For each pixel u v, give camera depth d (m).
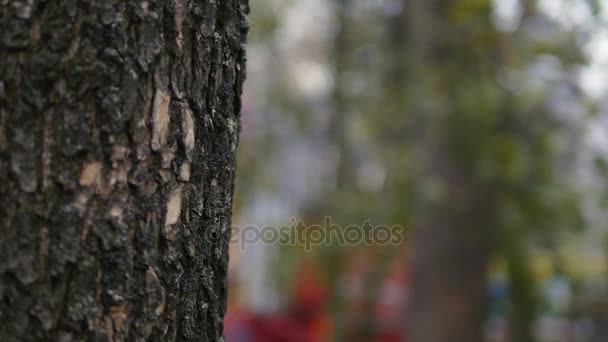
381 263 8.70
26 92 1.82
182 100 2.00
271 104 9.60
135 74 1.90
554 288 10.77
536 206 7.20
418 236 7.88
